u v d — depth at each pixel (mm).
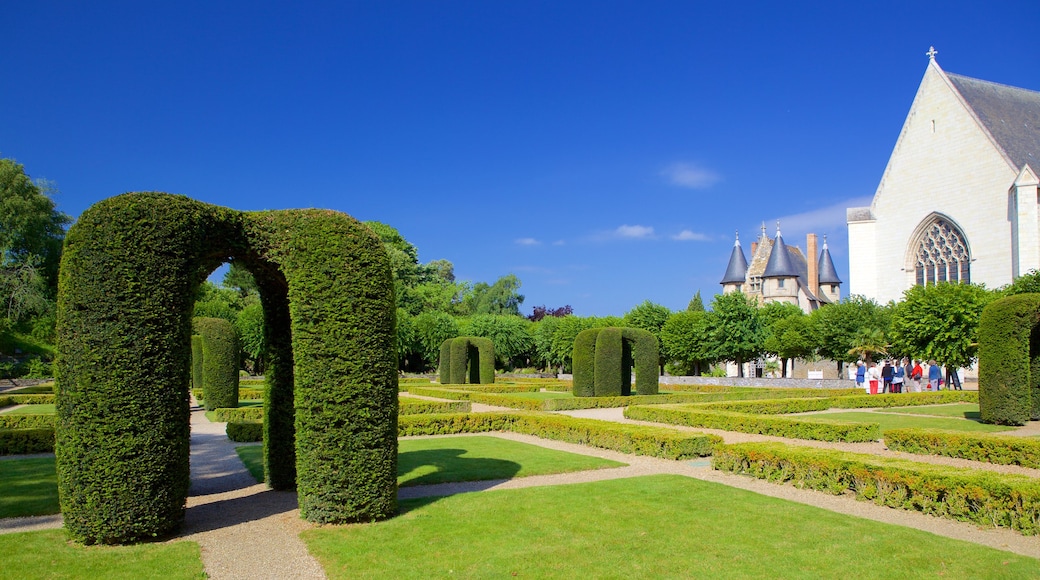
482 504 9898
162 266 8219
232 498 10766
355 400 8914
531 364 76938
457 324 70688
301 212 9273
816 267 86375
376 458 9000
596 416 24188
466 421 20000
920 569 7031
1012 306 19812
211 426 21781
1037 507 8516
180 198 8492
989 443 14047
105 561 7309
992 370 20266
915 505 9820
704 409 23328
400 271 77500
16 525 9055
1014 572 6934
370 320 9102
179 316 8391
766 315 63688
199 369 35312
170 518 8266
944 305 35750
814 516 9164
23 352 53375
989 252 48562
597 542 7977
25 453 15859
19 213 54781
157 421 8141
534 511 9461
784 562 7250
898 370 33375
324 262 8969
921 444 15281
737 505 9805
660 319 58906
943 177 51812
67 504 7855
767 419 18609
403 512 9484
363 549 7742
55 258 58969
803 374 65750
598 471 13016
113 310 7930
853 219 57156
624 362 32312
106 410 7859
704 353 50938
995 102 52938
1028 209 45562
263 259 9375
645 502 9992
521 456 14773
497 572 6977
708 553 7562
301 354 8969
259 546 7938
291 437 11258
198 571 7016
